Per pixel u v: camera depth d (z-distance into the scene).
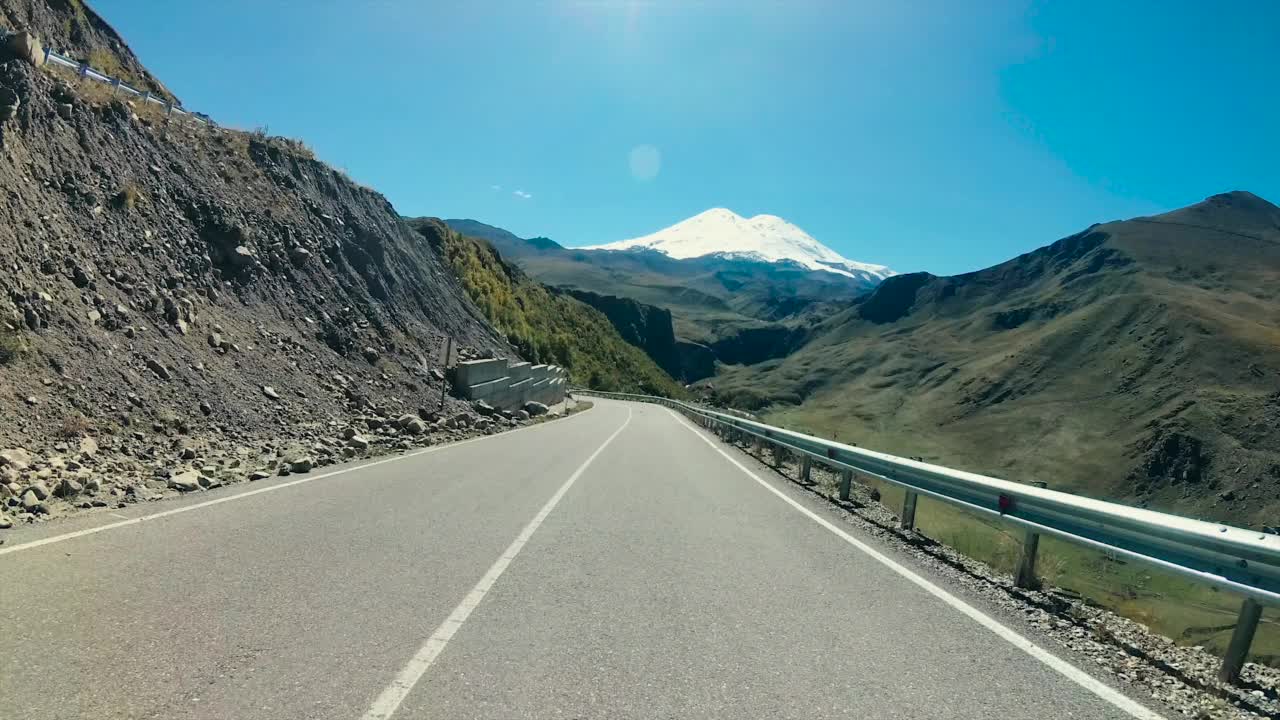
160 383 11.81
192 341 13.59
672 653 4.19
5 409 8.81
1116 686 4.04
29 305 10.34
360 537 6.67
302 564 5.65
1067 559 9.24
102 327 11.60
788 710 3.50
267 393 14.33
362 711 3.25
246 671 3.61
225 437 11.76
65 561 5.36
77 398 9.98
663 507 9.44
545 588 5.37
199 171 18.22
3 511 6.59
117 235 13.59
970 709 3.61
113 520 6.74
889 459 9.33
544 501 9.32
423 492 9.42
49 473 7.87
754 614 5.01
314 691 3.43
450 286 35.50
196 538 6.29
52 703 3.16
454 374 24.20
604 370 88.50
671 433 26.95
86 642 3.86
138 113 17.50
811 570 6.37
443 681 3.62
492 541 6.82
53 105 13.76
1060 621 5.28
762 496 11.05
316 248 21.39
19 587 4.70
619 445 19.56
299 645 3.99
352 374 18.58
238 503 7.94
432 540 6.71
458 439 17.50
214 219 17.00
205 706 3.21
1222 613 7.29
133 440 10.03
